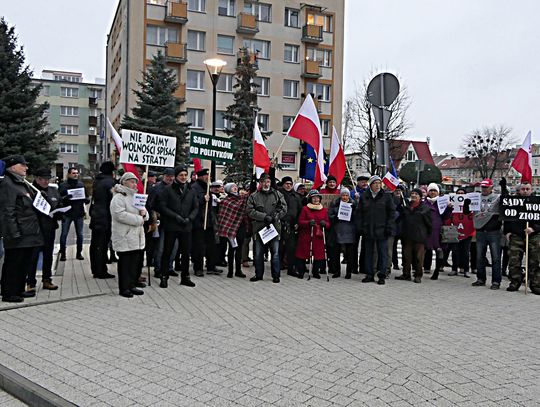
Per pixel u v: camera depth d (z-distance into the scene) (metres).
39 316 6.88
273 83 41.56
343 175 12.35
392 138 38.88
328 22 43.94
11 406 4.44
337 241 10.69
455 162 99.38
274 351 5.53
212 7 39.19
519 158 10.17
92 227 9.70
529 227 9.44
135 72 36.84
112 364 5.09
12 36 30.89
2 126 28.83
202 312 7.31
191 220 9.21
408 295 8.95
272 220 9.93
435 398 4.31
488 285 10.29
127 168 10.71
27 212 7.57
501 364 5.23
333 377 4.76
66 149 70.94
